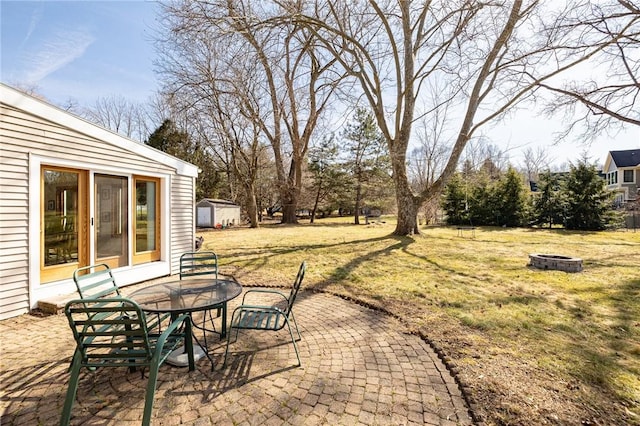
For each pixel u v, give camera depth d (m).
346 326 3.74
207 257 4.49
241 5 8.82
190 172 7.25
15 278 4.12
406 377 2.61
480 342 3.22
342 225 22.92
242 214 27.59
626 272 6.42
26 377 2.63
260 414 2.15
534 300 4.61
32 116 4.29
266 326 2.95
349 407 2.23
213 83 15.87
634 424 2.00
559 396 2.29
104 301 2.00
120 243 5.75
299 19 9.48
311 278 6.09
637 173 24.72
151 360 2.01
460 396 2.35
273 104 16.38
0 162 3.96
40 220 4.46
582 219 17.09
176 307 2.65
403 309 4.27
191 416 2.13
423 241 11.27
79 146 4.91
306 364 2.83
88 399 2.32
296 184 22.89
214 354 3.02
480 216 20.81
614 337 3.34
